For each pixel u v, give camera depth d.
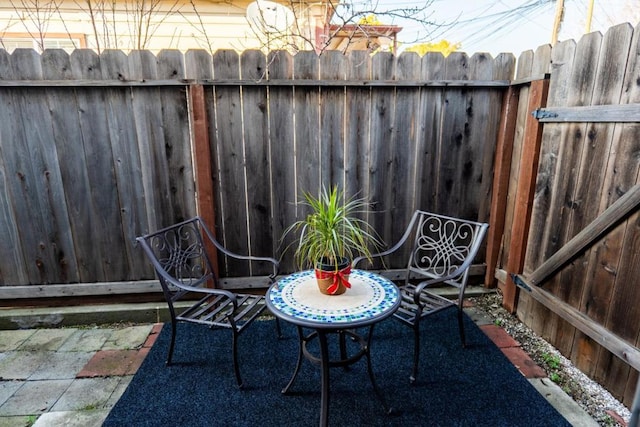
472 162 2.57
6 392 1.82
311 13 3.78
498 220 2.63
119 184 2.37
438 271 2.71
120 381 1.91
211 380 1.89
